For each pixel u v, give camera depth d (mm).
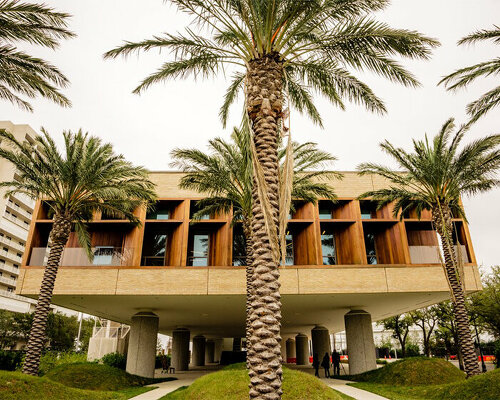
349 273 19391
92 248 20172
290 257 22438
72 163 15297
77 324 56562
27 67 11148
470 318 28562
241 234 23516
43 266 19688
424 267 19578
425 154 16578
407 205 18781
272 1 8062
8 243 56719
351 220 21688
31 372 13859
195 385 13422
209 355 49906
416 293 19672
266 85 7902
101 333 33031
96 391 14328
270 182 7074
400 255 21266
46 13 10078
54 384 12844
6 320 45406
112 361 25578
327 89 11359
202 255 22609
